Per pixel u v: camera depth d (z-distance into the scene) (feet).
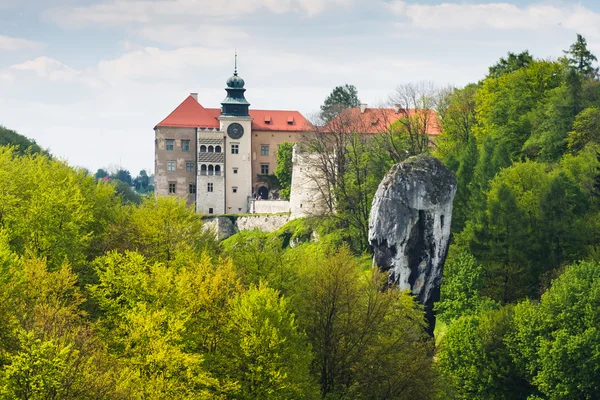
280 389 177.06
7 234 210.38
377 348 209.05
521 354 268.41
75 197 231.91
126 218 254.27
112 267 198.49
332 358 204.23
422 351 213.66
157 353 165.58
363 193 425.69
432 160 247.50
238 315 184.14
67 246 218.79
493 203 347.56
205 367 176.35
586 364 249.96
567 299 266.36
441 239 246.06
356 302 214.07
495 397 267.80
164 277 189.16
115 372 155.22
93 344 164.66
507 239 339.98
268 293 188.24
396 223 241.55
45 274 184.44
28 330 148.36
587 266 283.79
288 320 188.75
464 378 270.46
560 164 421.59
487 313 285.43
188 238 247.91
